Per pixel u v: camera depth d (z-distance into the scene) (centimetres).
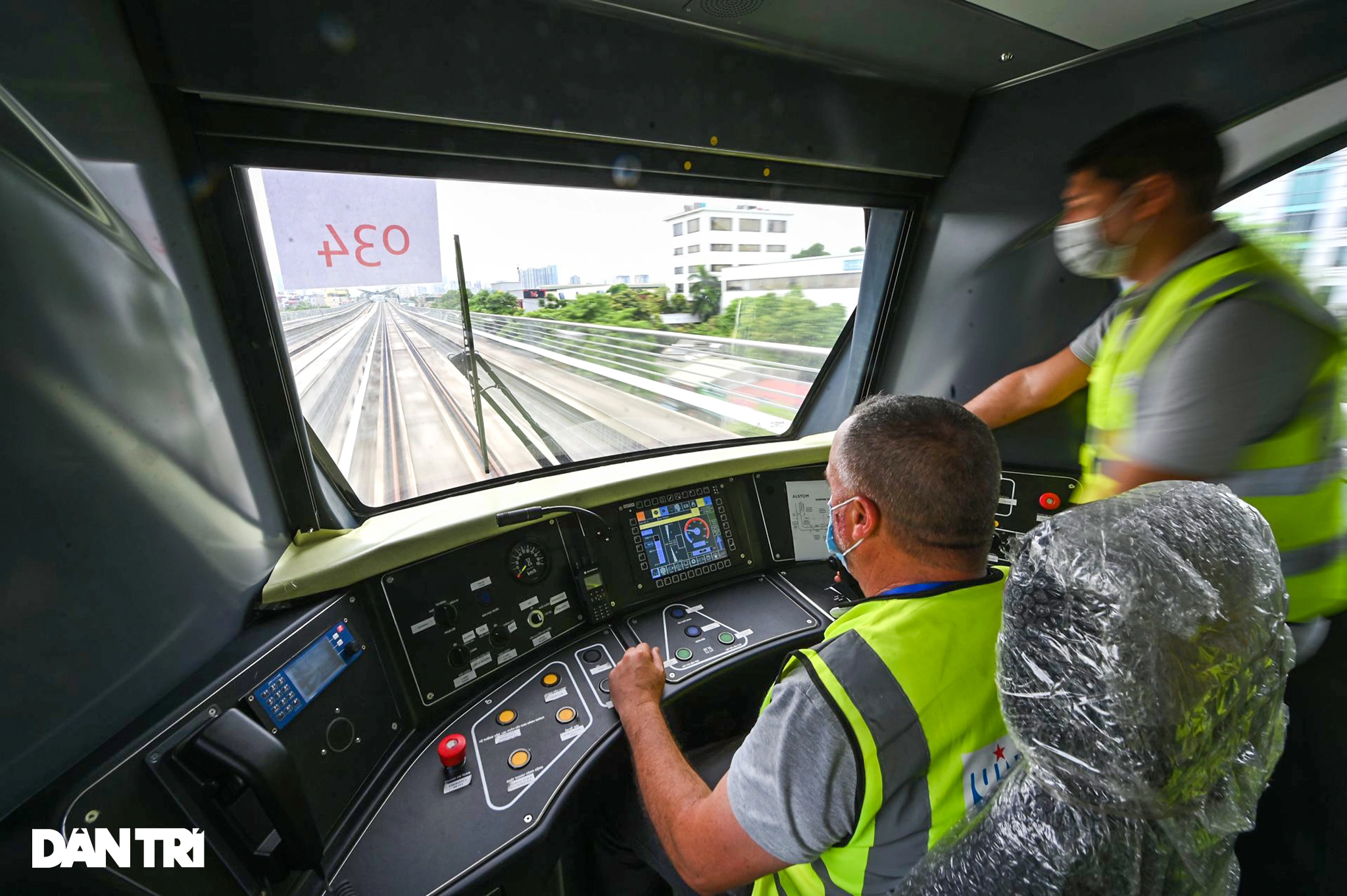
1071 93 184
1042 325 204
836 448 93
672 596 183
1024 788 52
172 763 85
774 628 170
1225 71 159
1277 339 104
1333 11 143
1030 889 48
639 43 145
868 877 74
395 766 121
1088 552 48
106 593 83
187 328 106
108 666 82
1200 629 45
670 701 142
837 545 100
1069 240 138
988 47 167
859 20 148
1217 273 110
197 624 100
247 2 102
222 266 114
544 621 158
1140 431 121
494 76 129
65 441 78
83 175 84
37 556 73
